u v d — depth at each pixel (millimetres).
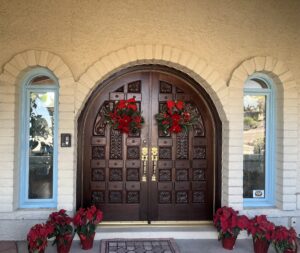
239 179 4941
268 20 5023
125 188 5176
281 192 5043
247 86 5250
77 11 4789
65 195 4754
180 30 4910
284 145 5000
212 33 4953
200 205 5254
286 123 5004
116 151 5176
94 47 4805
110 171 5168
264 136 5273
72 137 4766
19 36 4715
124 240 4723
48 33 4750
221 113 5062
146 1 4871
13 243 4613
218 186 5223
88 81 4770
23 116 4941
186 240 4832
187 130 5195
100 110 5141
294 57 5059
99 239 4758
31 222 4730
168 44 4887
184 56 4871
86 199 5121
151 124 5191
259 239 4320
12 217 4695
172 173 5227
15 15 4711
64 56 4773
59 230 4188
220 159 5207
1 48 4691
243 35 4984
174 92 5211
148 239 4773
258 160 5258
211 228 5020
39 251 3969
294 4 5059
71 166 4766
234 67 4969
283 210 5016
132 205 5180
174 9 4902
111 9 4828
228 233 4484
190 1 4926
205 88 5148
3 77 4648
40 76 4961
